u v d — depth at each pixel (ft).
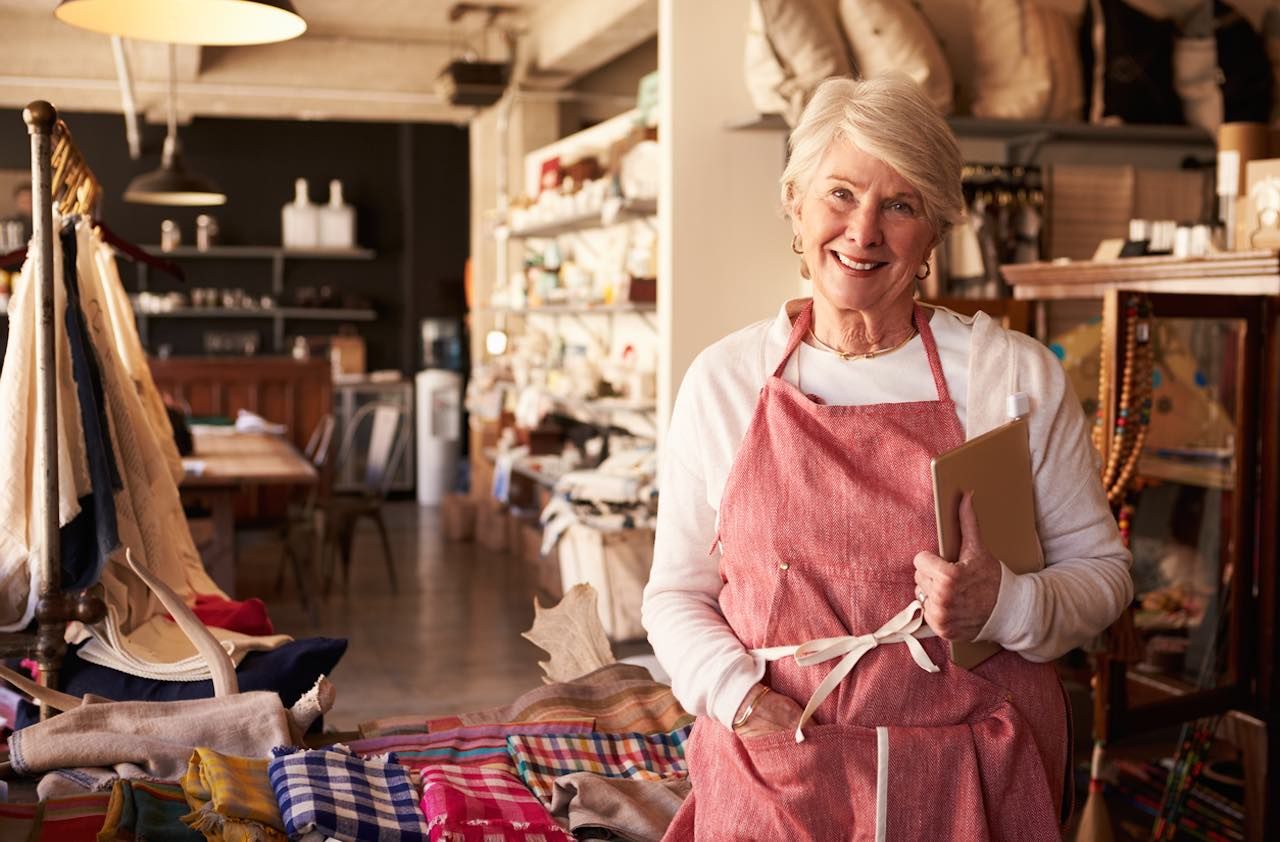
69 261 9.17
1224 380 12.09
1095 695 11.59
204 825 6.61
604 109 35.78
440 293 42.24
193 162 41.01
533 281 29.22
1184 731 12.59
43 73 32.86
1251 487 12.16
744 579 5.51
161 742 7.75
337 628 22.33
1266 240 12.26
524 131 34.86
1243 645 12.30
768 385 5.56
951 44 18.61
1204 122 18.76
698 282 17.95
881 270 5.29
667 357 17.92
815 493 5.34
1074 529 5.54
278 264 41.37
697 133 17.80
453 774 7.59
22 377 8.77
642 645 20.90
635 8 25.88
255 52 34.53
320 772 7.14
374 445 26.63
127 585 9.78
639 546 21.13
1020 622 5.12
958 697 5.28
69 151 9.29
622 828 7.13
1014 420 5.36
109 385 9.82
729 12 17.80
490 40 34.24
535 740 8.32
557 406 28.07
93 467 9.00
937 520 5.10
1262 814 12.13
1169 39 18.98
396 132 42.50
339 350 41.09
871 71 17.02
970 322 5.60
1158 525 12.16
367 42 35.04
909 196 5.20
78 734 7.73
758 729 5.32
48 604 8.63
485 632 22.09
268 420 32.48
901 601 5.29
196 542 19.60
